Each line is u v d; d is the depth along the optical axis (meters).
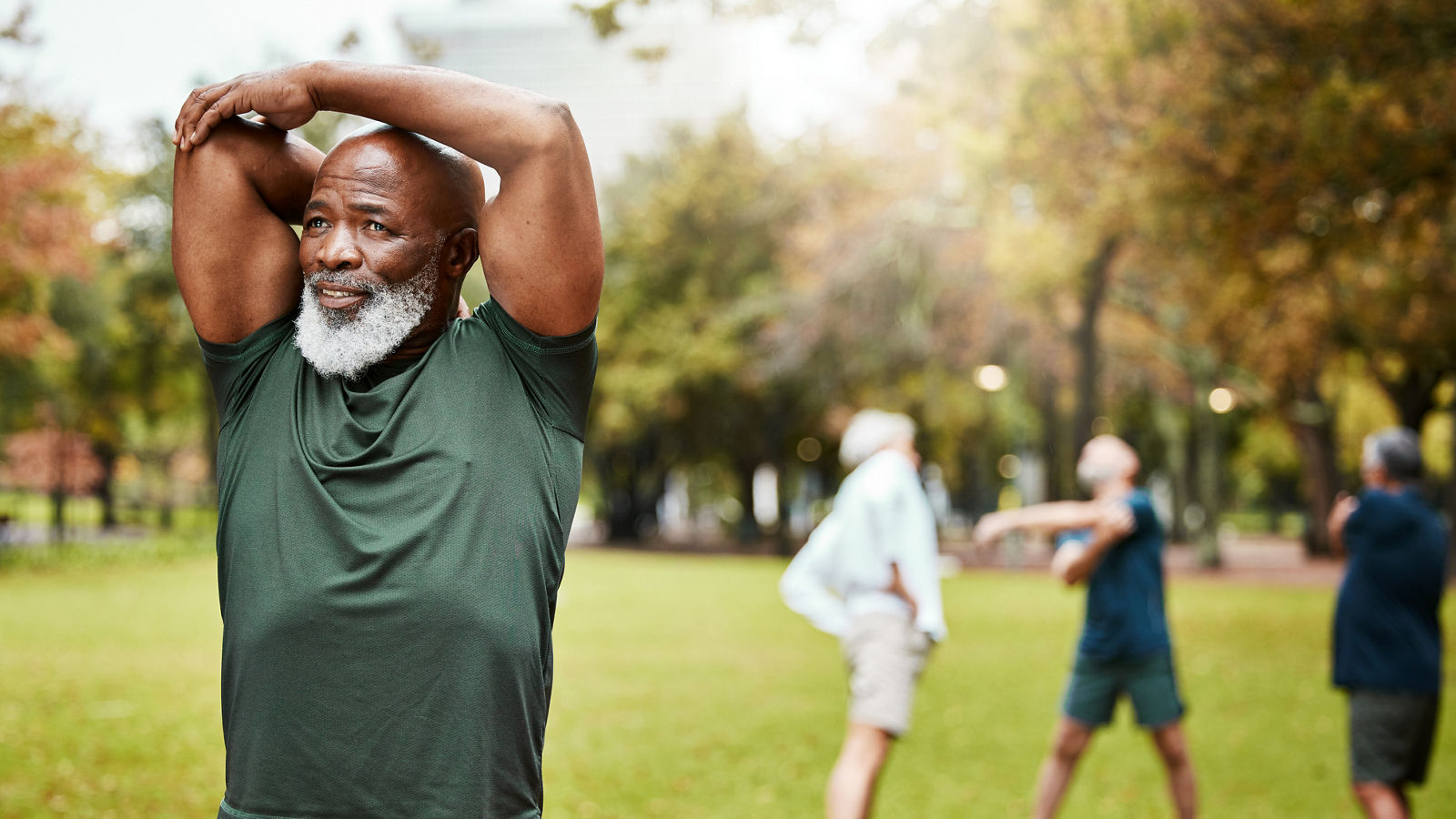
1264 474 66.31
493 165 1.62
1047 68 10.51
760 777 6.87
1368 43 8.99
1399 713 4.71
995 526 5.19
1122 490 5.26
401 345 1.70
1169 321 26.56
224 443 1.69
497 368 1.66
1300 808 6.20
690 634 14.16
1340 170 9.02
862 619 4.80
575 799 6.30
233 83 1.64
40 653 11.37
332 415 1.62
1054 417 34.03
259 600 1.57
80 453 39.50
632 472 49.84
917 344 28.45
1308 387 31.22
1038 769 7.11
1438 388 25.03
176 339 34.66
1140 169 10.99
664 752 7.55
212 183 1.66
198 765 6.76
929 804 6.21
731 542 49.28
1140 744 7.90
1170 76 10.16
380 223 1.61
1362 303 19.20
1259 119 9.27
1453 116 9.07
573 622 15.48
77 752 6.99
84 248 20.22
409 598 1.54
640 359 38.00
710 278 37.59
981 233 26.06
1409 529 4.72
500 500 1.60
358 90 1.61
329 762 1.54
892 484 4.82
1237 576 27.39
